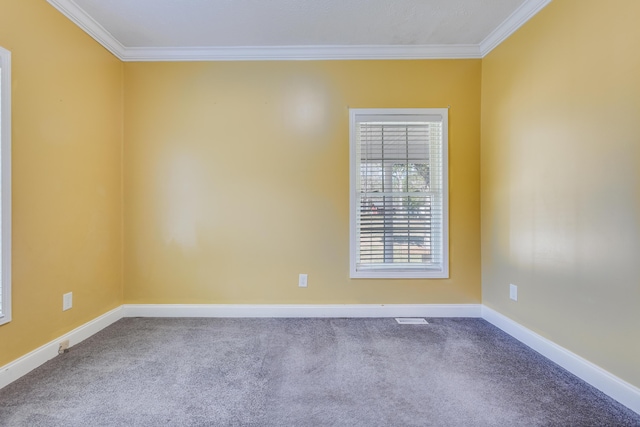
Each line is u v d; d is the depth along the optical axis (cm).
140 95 270
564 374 179
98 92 240
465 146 271
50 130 196
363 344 219
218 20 228
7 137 168
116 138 262
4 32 166
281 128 271
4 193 167
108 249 253
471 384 169
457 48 265
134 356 200
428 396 158
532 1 204
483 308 269
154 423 138
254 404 151
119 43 258
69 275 212
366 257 272
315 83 270
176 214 271
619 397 152
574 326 179
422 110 270
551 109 194
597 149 163
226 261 272
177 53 267
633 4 145
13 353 172
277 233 272
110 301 256
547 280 198
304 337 230
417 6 213
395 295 272
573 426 137
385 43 261
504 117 240
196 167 271
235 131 271
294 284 272
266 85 271
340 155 271
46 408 148
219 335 233
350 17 225
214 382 171
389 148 272
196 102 271
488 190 261
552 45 193
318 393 161
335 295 272
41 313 190
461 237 272
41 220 190
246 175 271
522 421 140
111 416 142
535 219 209
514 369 185
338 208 271
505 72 238
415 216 274
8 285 169
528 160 214
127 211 271
